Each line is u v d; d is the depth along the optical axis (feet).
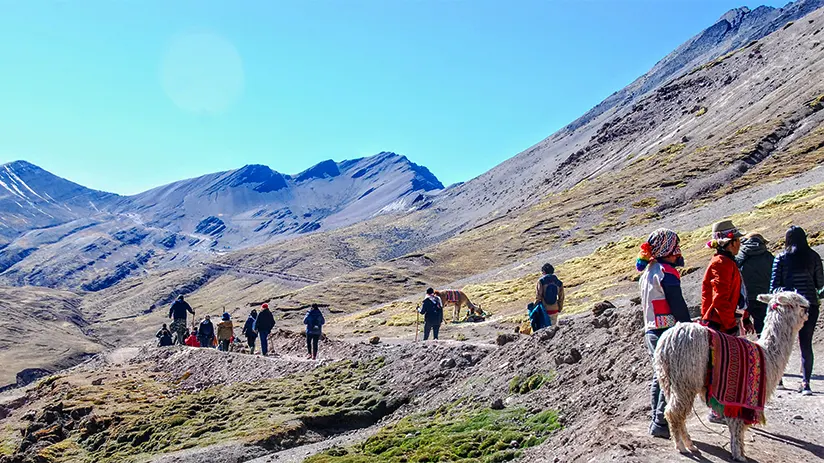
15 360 472.85
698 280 77.05
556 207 407.03
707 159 340.59
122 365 110.73
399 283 338.34
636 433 26.45
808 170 246.88
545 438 34.99
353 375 72.64
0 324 570.87
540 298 58.13
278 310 295.69
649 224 249.55
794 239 32.35
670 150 413.39
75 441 69.77
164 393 86.89
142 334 579.89
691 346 22.65
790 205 159.43
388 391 63.87
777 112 353.51
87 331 620.49
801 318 23.32
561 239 327.67
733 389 22.30
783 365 23.17
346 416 60.08
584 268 187.83
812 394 31.94
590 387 39.86
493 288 200.03
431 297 85.35
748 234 35.76
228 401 72.28
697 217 215.31
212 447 54.03
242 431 57.98
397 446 41.50
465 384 54.85
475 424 41.70
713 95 490.08
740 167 304.71
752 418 22.52
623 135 564.30
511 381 49.19
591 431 29.37
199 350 103.50
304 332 114.11
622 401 34.60
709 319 24.31
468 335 115.75
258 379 84.38
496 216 590.55
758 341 23.77
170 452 55.93
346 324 186.70
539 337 53.36
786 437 25.81
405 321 165.17
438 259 378.73
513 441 36.01
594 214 346.54
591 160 554.87
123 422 69.67
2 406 98.68
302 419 59.26
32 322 608.60
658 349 23.59
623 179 396.57
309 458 43.50
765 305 34.58
